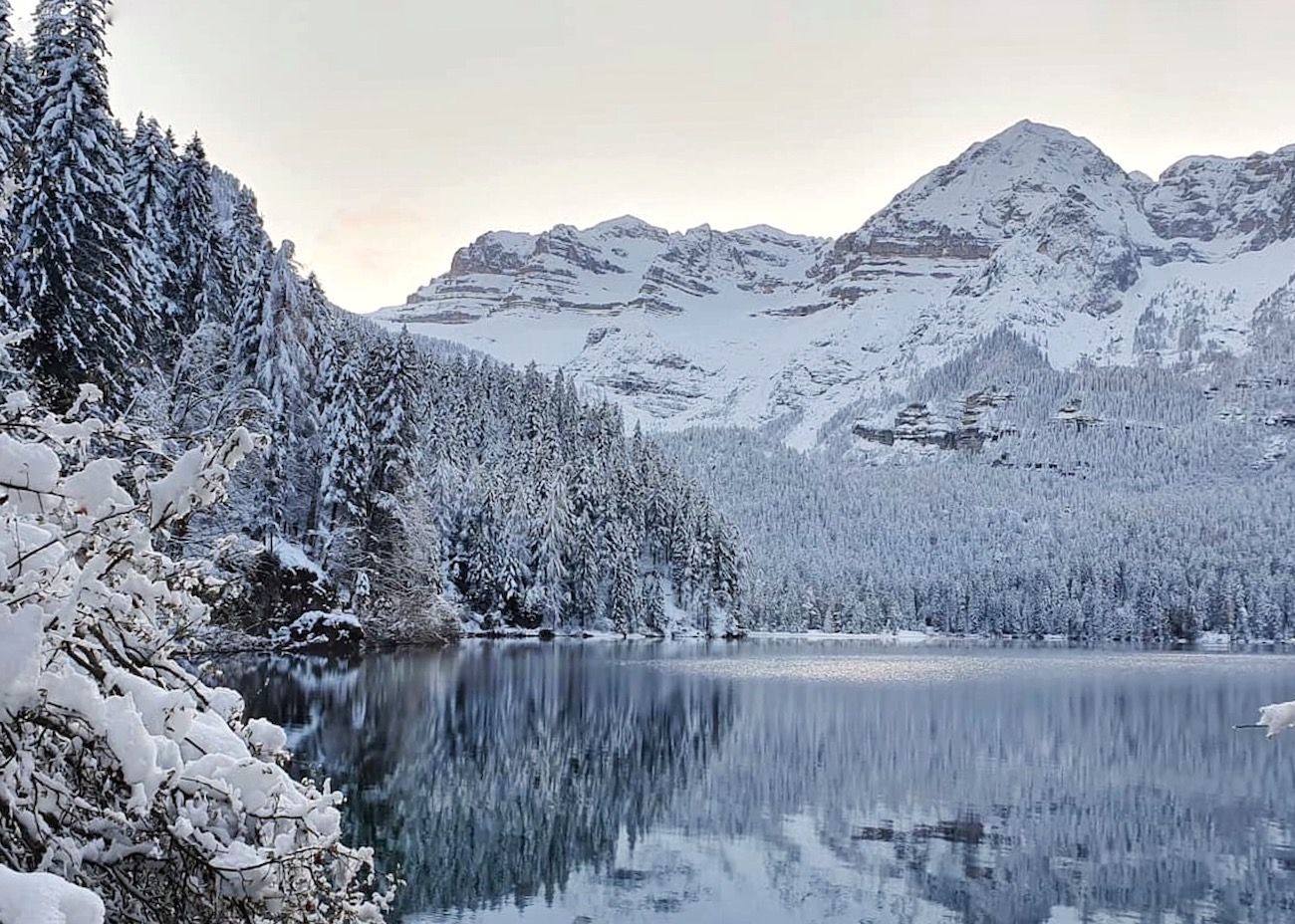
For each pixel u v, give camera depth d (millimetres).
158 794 4160
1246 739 35531
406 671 44031
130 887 4172
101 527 4477
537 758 26672
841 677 58719
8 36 23406
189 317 42375
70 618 4039
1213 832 22406
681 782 25328
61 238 24438
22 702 3639
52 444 4953
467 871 16906
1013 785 27000
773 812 22750
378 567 55719
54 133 25047
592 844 19078
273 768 4312
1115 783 27688
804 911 16375
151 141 38406
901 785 26531
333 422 52250
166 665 4781
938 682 57656
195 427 29969
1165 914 17094
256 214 55406
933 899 17328
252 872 4211
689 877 17578
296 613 45344
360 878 16109
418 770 23453
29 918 2928
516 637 76688
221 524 27219
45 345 24234
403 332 58125
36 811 3996
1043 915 16766
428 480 75562
